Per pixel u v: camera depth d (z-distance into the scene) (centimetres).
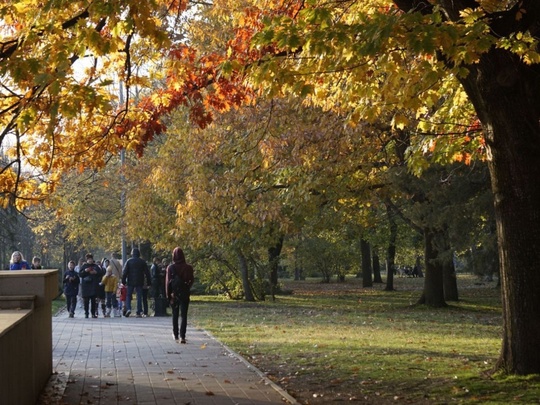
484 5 1081
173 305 1881
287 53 1135
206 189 2727
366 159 2628
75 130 1287
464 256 3403
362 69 1094
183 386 1216
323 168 2312
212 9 1955
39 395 1121
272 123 2228
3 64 914
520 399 1052
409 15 912
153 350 1711
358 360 1512
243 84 1337
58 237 6825
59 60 895
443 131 1572
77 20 955
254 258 4222
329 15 970
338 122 2180
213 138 2566
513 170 1183
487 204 2745
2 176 1234
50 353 1318
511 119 1166
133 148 1365
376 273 7369
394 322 2594
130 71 1195
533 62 1091
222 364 1471
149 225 3719
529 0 1047
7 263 7756
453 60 979
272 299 4241
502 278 1220
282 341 1911
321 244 6556
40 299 1079
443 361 1462
